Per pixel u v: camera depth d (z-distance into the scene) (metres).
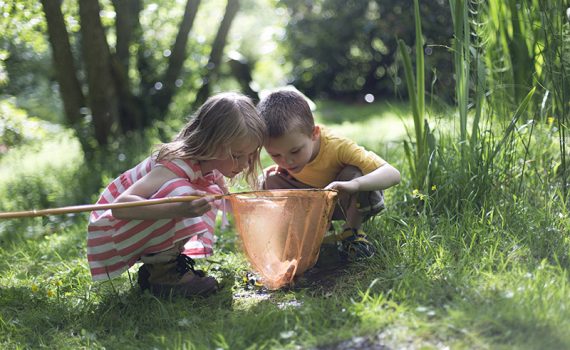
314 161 3.71
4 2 6.39
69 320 3.33
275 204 3.28
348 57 15.64
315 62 15.98
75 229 5.19
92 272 3.46
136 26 8.72
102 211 3.51
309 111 3.54
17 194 6.78
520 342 2.52
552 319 2.64
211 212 3.56
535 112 4.64
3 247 5.12
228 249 4.30
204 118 3.34
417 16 4.26
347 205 3.70
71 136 8.00
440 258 3.37
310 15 15.80
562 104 4.15
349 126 9.80
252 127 3.32
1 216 3.00
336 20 15.29
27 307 3.54
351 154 3.65
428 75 8.94
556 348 2.47
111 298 3.52
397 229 3.88
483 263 3.26
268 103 3.53
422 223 3.77
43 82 11.23
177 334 2.98
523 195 3.98
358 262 3.61
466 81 4.13
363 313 2.85
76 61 8.66
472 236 3.57
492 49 4.90
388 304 2.93
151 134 8.36
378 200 3.68
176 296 3.46
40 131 8.02
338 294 3.28
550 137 4.45
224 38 9.16
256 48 16.30
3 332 3.22
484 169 3.98
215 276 3.80
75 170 7.42
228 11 9.03
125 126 8.40
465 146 4.09
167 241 3.36
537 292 2.84
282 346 2.74
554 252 3.31
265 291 3.53
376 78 15.59
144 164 3.54
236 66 12.74
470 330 2.63
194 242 3.54
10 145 8.39
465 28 4.09
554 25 4.57
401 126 8.67
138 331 3.14
